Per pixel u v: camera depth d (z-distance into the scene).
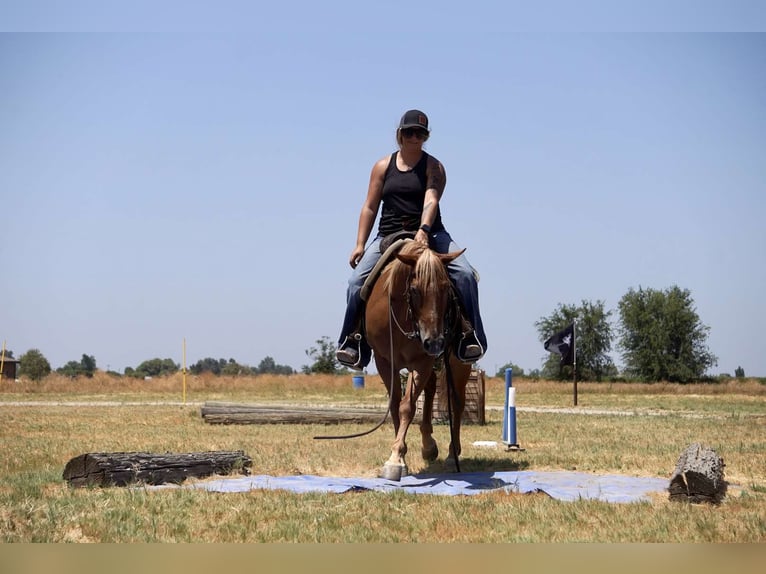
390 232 9.60
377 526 6.45
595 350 87.56
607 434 15.96
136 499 7.21
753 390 57.25
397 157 9.70
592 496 7.77
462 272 9.06
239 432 16.20
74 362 98.62
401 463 8.98
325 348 63.50
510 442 12.67
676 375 87.19
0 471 10.15
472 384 19.53
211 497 7.35
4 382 46.09
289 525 6.34
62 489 8.12
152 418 20.94
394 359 8.93
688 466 7.59
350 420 19.25
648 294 90.62
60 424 18.30
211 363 109.00
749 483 9.02
